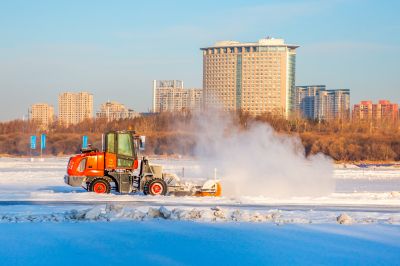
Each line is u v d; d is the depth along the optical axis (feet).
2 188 120.78
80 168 101.65
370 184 153.99
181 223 72.13
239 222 73.36
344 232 67.56
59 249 57.41
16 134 405.39
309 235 65.57
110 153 101.65
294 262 53.06
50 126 471.21
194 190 103.24
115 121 440.04
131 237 63.52
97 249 57.57
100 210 76.64
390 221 75.05
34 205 87.81
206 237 63.82
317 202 97.50
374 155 329.52
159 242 61.11
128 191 101.40
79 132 416.26
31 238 62.39
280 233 66.44
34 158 315.17
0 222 71.67
